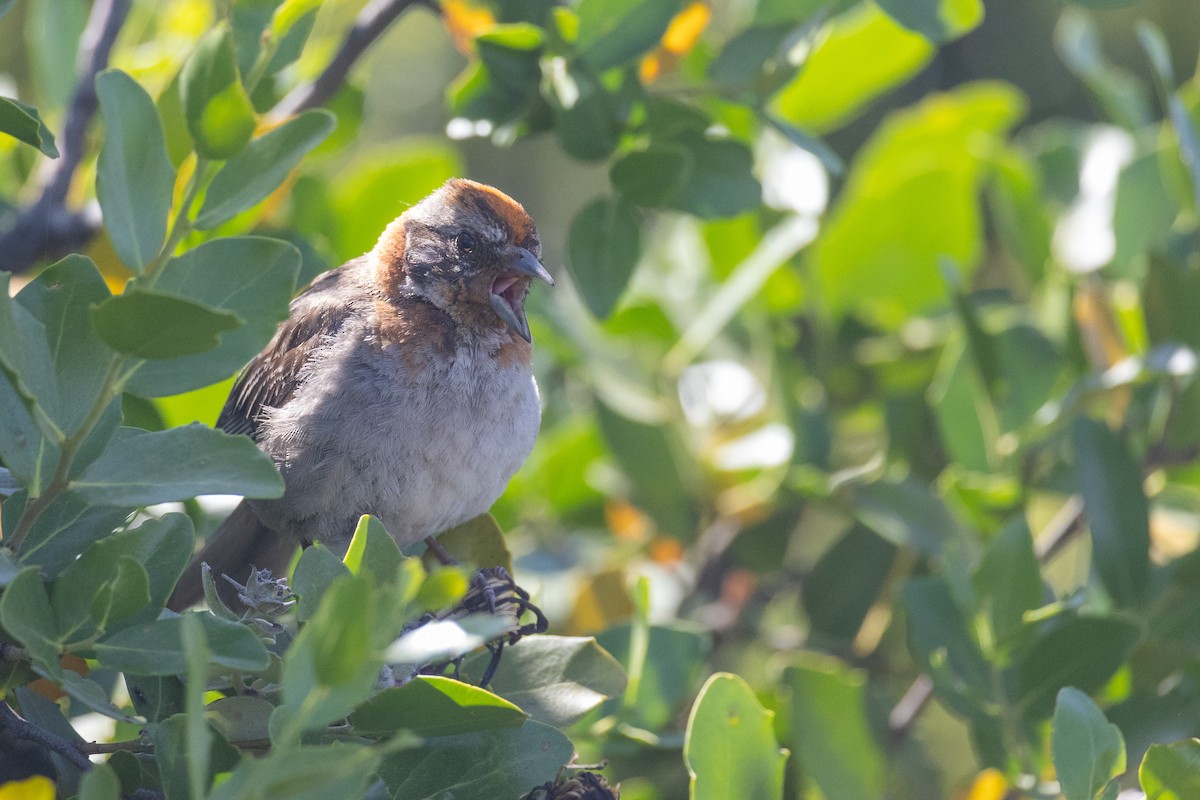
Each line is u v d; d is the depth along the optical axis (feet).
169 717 15.75
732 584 31.37
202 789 12.14
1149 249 27.68
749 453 31.17
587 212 24.77
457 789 17.07
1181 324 27.45
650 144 24.62
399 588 12.73
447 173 31.68
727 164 25.02
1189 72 58.90
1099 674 22.48
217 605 16.30
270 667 15.94
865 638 30.73
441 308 26.71
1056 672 22.61
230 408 27.20
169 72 28.86
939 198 33.50
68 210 28.12
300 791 12.01
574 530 33.22
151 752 16.34
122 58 30.07
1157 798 17.84
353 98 30.07
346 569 16.01
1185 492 30.22
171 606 25.22
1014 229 33.58
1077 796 16.90
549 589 30.17
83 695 14.80
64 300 15.38
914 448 31.01
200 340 14.01
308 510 25.63
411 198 31.68
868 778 25.53
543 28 26.21
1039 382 28.99
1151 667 24.49
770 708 27.12
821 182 30.89
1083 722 17.21
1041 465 30.12
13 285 26.23
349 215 31.63
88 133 29.66
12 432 14.78
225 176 15.66
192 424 15.37
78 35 31.45
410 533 26.00
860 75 31.17
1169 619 24.44
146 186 15.16
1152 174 31.63
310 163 30.78
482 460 26.20
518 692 18.99
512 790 17.15
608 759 26.58
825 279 33.96
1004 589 22.84
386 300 26.68
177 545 15.53
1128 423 28.55
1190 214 30.99
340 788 13.21
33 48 32.42
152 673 14.65
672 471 31.14
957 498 28.14
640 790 26.00
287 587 17.84
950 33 24.14
